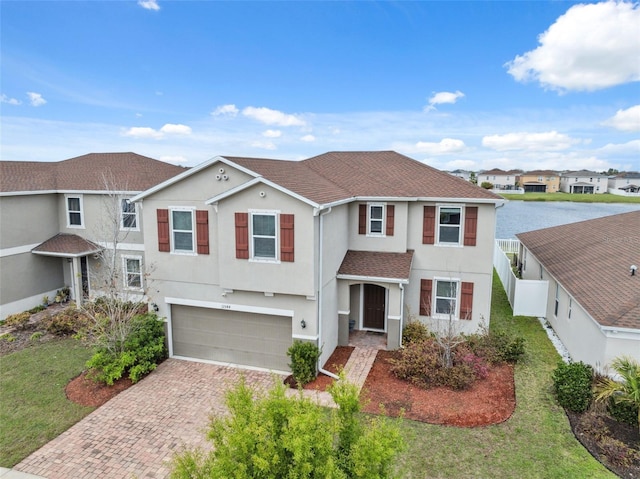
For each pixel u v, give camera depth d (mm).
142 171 23266
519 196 75750
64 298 22719
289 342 15047
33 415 12266
